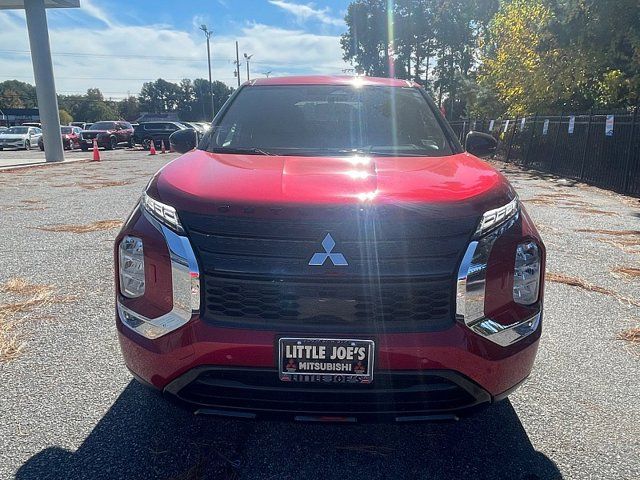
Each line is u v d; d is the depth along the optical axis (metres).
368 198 2.08
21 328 3.63
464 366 2.01
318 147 3.10
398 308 1.99
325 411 2.02
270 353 1.98
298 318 1.99
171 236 2.08
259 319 2.00
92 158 21.61
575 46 13.52
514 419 2.64
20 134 28.66
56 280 4.68
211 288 2.03
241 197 2.10
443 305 2.02
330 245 1.97
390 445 2.43
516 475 2.22
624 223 7.47
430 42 53.75
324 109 3.47
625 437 2.50
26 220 7.42
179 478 2.16
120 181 12.55
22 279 4.68
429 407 2.04
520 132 17.91
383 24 54.75
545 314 4.05
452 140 3.38
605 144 11.68
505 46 18.62
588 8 12.64
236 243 2.02
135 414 2.63
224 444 2.41
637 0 11.75
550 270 5.14
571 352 3.41
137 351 2.14
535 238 2.24
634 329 3.78
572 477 2.21
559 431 2.54
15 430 2.47
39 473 2.17
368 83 3.79
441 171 2.53
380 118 3.39
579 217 7.89
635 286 4.71
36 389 2.84
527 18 16.53
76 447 2.36
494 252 2.09
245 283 2.00
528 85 16.67
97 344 3.40
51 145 18.83
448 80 53.03
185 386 2.07
